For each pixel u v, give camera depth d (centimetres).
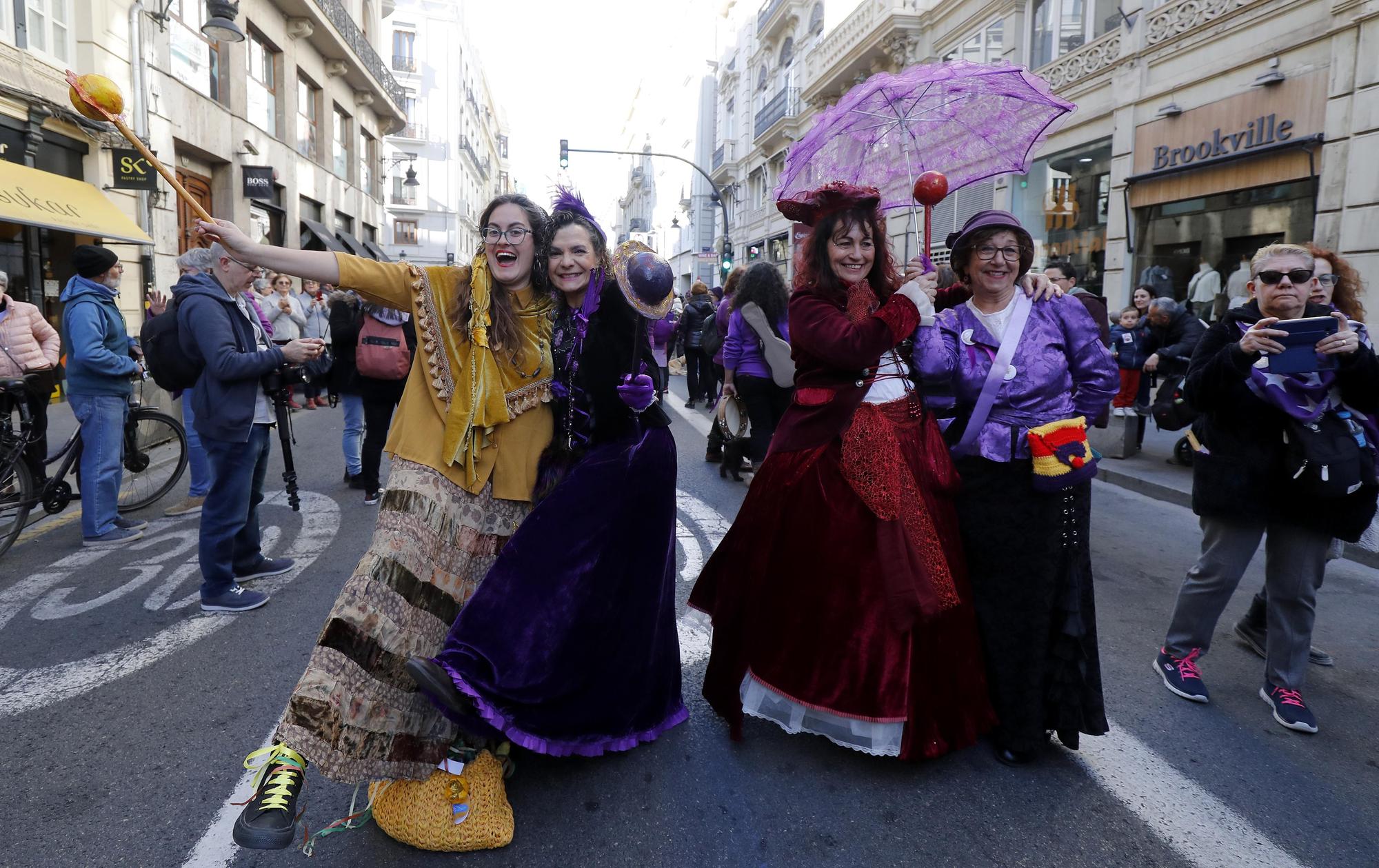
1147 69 1225
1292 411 279
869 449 257
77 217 1129
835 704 256
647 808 241
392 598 213
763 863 217
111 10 1253
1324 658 357
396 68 3956
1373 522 293
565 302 243
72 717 293
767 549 271
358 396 670
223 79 1669
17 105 1080
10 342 523
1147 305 814
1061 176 1428
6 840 223
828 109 299
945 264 530
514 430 238
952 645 259
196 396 377
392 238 4000
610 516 241
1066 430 251
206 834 226
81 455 525
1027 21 1519
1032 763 267
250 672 331
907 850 224
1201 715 306
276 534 536
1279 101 1007
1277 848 228
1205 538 320
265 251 225
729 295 643
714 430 769
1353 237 909
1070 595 259
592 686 243
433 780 219
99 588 430
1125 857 222
